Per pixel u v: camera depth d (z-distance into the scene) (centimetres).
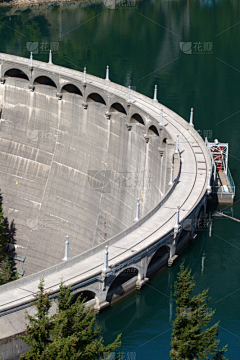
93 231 10488
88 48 18025
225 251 7962
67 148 11156
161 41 18525
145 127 9262
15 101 11812
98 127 10606
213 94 14712
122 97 9869
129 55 17375
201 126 12962
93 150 10750
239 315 6600
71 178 11012
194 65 16675
